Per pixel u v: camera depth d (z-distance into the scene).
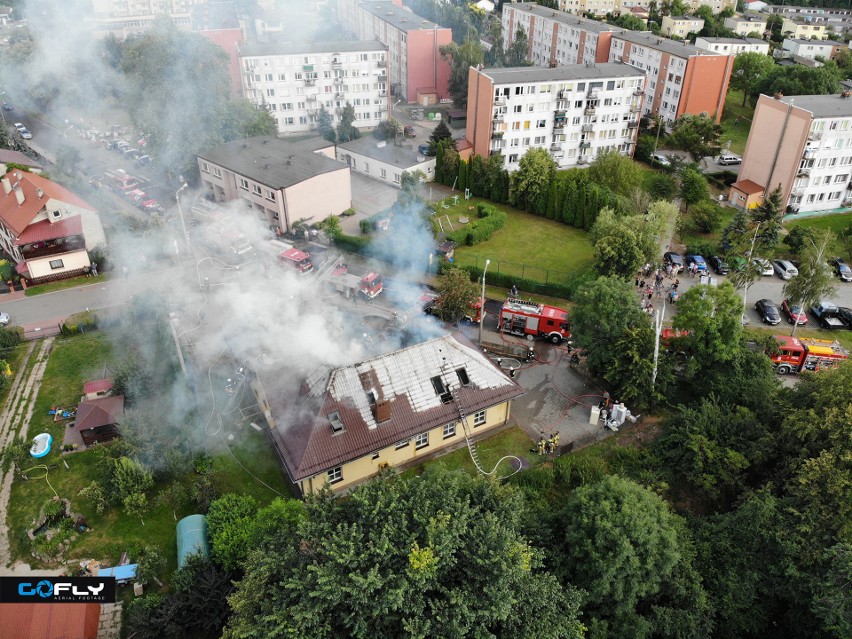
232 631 23.56
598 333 46.44
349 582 23.25
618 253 57.62
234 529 32.56
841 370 36.78
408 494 27.27
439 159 84.06
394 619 23.42
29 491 37.69
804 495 32.97
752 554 32.25
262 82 100.69
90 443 40.97
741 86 114.31
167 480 38.41
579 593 26.86
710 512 38.06
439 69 120.12
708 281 61.47
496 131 84.31
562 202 75.00
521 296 60.16
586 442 42.75
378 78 105.75
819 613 28.94
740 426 38.97
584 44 120.19
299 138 103.44
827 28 157.88
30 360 49.66
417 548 24.14
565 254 68.19
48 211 60.06
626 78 86.44
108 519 36.00
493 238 71.62
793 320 56.62
